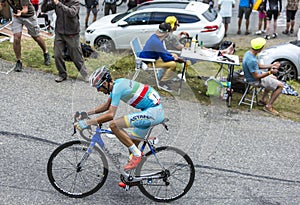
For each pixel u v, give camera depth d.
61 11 6.38
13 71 7.02
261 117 6.43
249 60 6.46
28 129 5.43
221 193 4.48
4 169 4.58
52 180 4.18
